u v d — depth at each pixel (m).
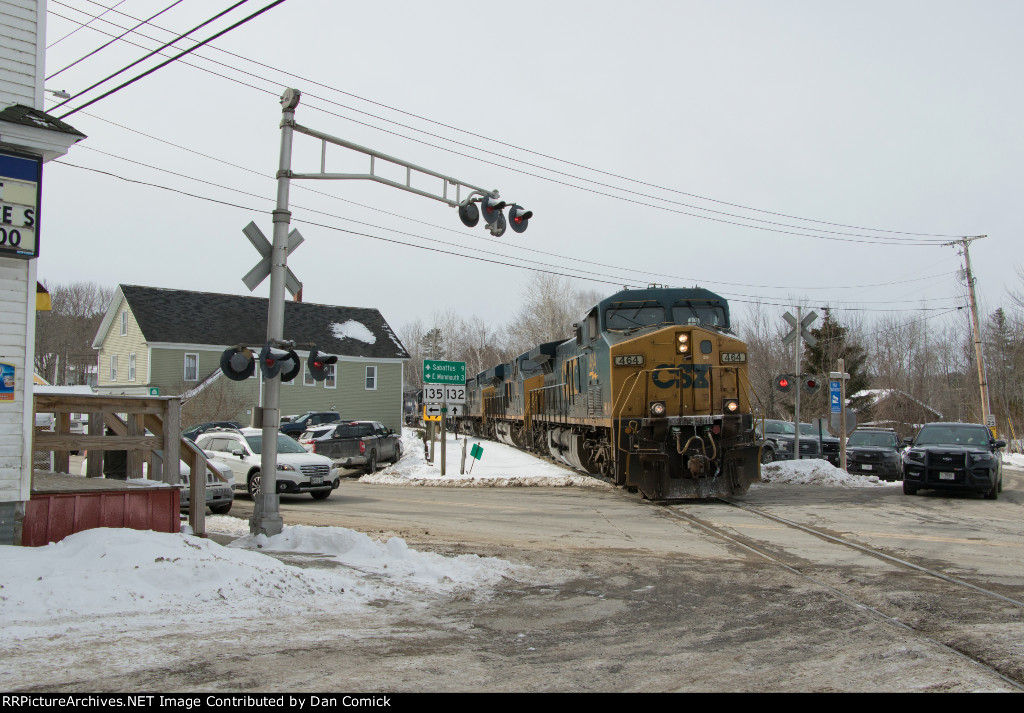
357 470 27.05
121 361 44.56
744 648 6.20
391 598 7.86
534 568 9.58
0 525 8.25
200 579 7.48
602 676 5.46
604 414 17.00
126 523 9.20
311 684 5.11
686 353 15.95
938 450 17.39
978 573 9.12
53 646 5.68
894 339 61.53
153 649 5.73
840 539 11.60
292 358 10.66
